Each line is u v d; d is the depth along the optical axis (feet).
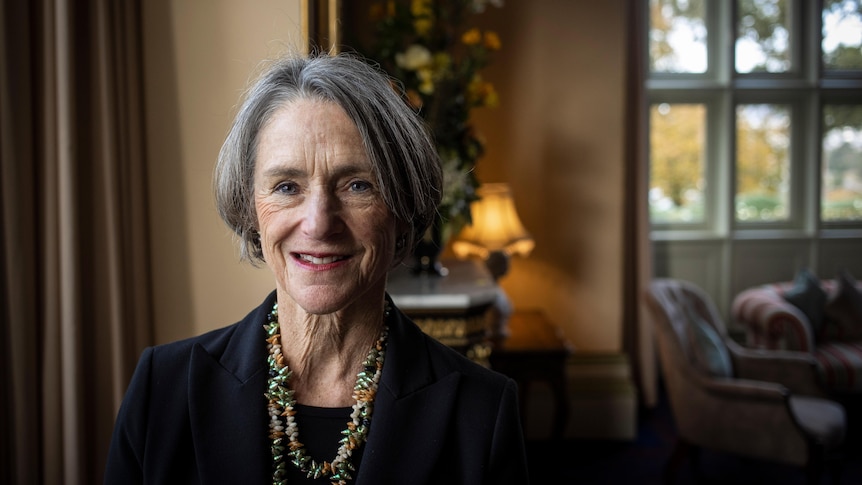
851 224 18.22
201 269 5.52
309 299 2.54
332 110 2.50
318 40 6.00
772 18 17.69
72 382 5.01
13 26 4.73
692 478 11.96
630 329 15.70
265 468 2.64
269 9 5.33
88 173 5.16
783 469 12.29
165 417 2.74
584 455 12.85
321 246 2.49
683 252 17.81
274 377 2.77
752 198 18.12
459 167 9.75
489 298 8.18
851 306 15.19
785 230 18.08
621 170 13.41
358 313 2.79
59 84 4.84
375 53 9.59
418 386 2.81
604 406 13.48
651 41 17.58
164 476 2.69
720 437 10.59
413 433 2.72
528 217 13.56
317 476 2.65
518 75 13.38
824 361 13.88
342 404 2.79
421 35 9.77
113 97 5.10
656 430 14.20
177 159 5.43
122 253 5.24
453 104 9.69
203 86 5.39
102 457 5.32
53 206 4.97
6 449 5.01
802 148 17.95
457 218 9.71
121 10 5.17
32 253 4.95
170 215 5.47
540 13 13.29
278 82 2.59
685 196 17.93
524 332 11.91
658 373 17.52
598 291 13.61
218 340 2.93
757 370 11.75
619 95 13.32
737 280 17.87
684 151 17.79
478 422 2.80
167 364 2.87
